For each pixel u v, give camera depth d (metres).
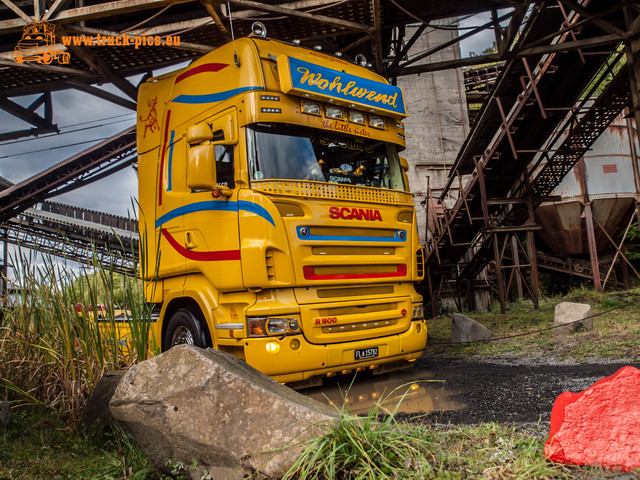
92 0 10.14
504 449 3.13
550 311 14.55
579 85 13.27
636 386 2.88
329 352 5.98
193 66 7.07
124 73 11.64
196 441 2.95
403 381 7.04
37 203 25.41
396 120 7.61
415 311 7.14
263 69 6.19
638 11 10.27
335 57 7.54
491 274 23.62
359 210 6.53
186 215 6.62
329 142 6.68
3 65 10.11
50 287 5.16
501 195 16.70
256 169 5.96
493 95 13.58
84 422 4.39
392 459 2.79
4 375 4.96
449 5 10.88
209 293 6.23
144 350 4.91
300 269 5.86
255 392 3.01
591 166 23.23
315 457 2.59
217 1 8.73
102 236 25.22
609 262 23.88
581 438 2.87
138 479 3.20
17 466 3.53
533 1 10.07
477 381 6.67
